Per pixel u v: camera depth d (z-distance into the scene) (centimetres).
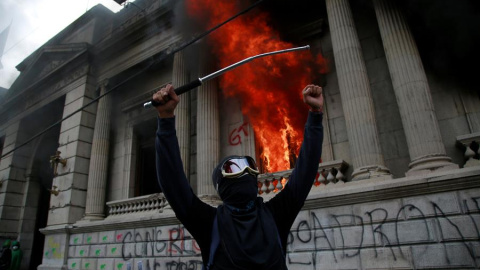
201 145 1213
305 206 850
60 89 1975
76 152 1656
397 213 729
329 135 1065
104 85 1758
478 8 853
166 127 192
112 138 1769
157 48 1551
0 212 2056
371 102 912
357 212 779
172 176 191
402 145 931
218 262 182
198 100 1298
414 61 863
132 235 1239
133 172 1639
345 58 956
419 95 822
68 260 1449
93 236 1386
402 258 701
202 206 207
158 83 1658
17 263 1686
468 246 643
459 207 666
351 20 1010
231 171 210
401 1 960
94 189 1546
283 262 187
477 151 800
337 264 773
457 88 903
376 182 779
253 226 188
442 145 777
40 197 2238
